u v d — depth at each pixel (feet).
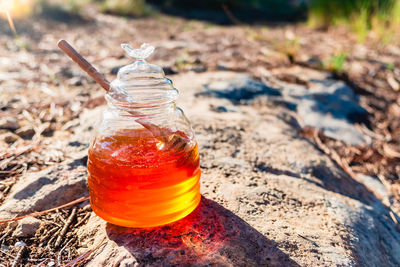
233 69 3.20
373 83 3.16
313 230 1.21
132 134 1.03
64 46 1.04
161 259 1.00
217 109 2.11
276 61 3.58
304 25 6.05
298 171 1.61
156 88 1.03
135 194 0.98
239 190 1.33
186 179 1.04
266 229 1.15
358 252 1.18
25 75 2.80
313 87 2.87
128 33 5.03
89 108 2.19
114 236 1.10
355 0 5.22
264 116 2.18
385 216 1.56
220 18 6.86
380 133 2.42
